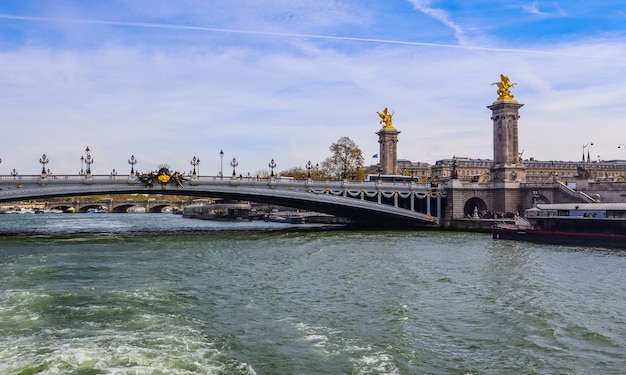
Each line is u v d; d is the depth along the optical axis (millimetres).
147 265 58250
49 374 24297
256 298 41906
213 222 186625
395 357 28469
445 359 28469
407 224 136250
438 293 44656
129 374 24641
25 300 38750
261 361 27391
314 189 115250
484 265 61219
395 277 52125
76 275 50719
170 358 27047
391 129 169875
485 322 35562
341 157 185750
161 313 36250
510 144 128875
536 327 34531
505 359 28625
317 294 43719
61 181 95562
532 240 92438
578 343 31422
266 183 109875
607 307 39969
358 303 40562
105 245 81375
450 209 126750
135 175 102125
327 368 26656
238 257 66625
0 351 27234
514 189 126375
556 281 50938
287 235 105312
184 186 103312
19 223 173875
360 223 157750
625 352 29922
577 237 86438
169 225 157750
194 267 57406
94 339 29688
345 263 61656
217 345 29688
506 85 130000
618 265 62250
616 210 85500
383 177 134500
